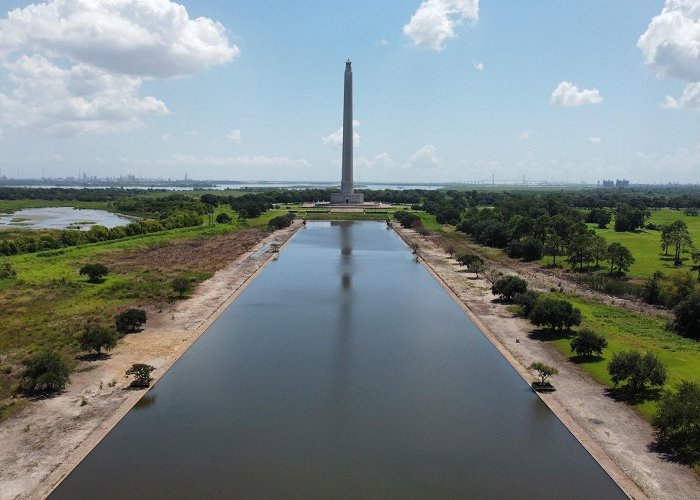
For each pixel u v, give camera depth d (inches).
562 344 2234.3
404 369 2016.5
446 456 1389.0
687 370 1868.8
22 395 1696.6
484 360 2113.7
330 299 3159.5
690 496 1184.2
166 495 1204.5
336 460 1364.4
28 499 1171.3
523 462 1359.5
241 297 3193.9
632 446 1401.3
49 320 2501.2
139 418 1583.4
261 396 1755.7
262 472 1301.7
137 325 2463.1
